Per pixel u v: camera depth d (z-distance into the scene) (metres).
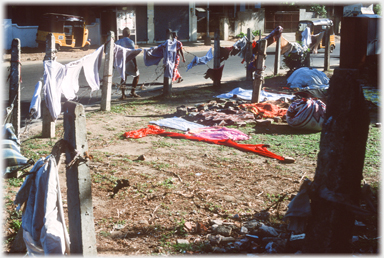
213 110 10.39
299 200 3.69
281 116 10.08
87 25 27.03
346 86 3.54
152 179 6.12
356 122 3.58
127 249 4.18
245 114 9.85
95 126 9.09
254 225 4.64
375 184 5.82
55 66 7.57
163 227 4.66
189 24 33.00
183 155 7.30
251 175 6.35
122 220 4.81
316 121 8.70
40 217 3.50
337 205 3.62
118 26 27.28
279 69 18.91
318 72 14.27
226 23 34.38
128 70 11.80
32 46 25.06
